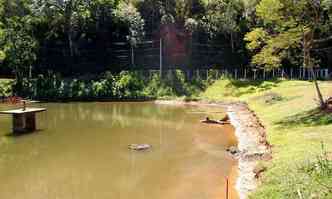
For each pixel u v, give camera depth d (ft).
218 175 58.29
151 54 213.66
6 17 205.77
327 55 193.98
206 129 98.48
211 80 192.03
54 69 208.13
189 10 225.15
